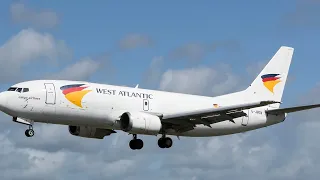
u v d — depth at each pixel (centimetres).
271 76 11544
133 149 10869
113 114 9969
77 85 9856
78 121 9875
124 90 10219
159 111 10344
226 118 10131
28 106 9481
